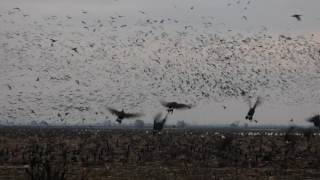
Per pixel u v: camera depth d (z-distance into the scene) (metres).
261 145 77.88
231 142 77.38
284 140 87.19
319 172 49.47
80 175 44.28
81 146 74.31
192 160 59.66
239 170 50.38
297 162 56.62
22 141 92.12
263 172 49.09
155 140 99.88
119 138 108.94
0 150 65.44
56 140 97.19
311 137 86.81
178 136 122.88
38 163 39.75
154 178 44.41
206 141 92.50
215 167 53.53
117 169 50.16
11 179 42.12
